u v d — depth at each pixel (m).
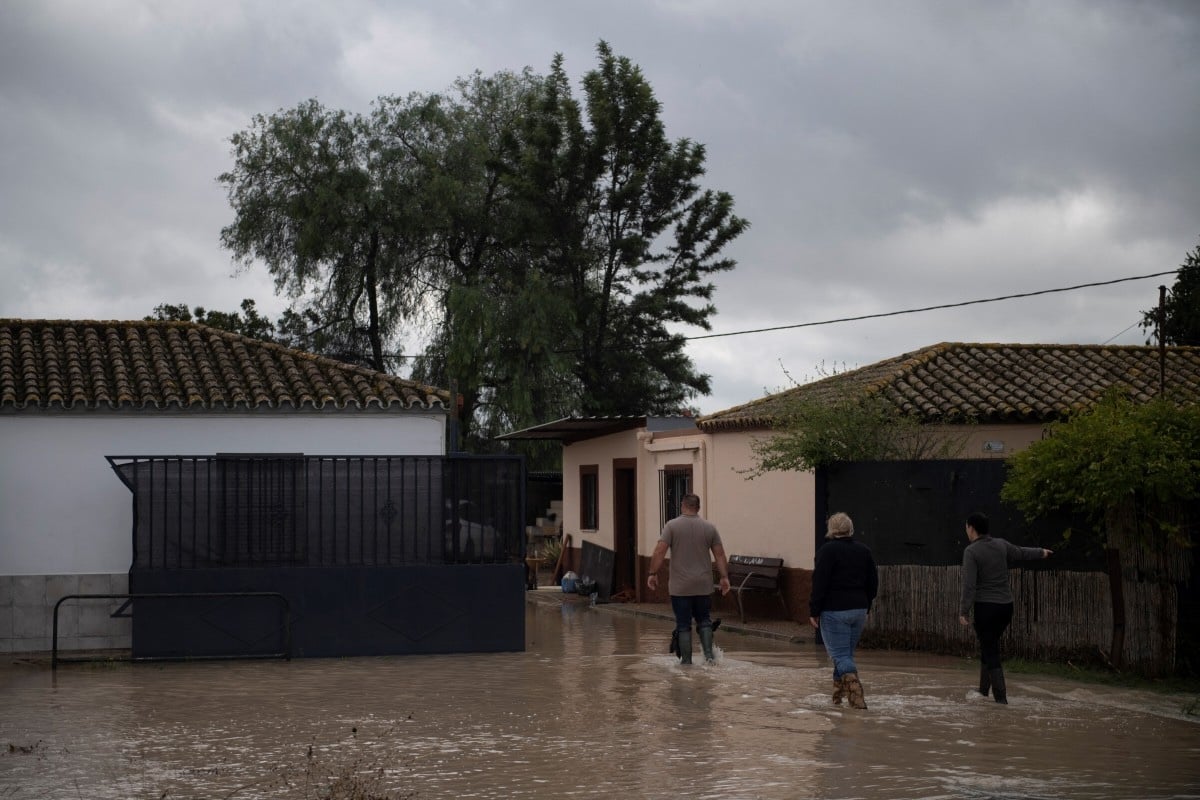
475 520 17.28
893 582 17.17
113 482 17.19
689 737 10.66
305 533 16.72
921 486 16.98
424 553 17.05
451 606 17.06
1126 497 14.26
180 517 16.42
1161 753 10.01
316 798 8.52
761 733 10.85
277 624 16.48
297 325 44.25
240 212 42.84
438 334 42.81
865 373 23.33
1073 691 13.34
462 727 11.21
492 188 43.44
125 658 16.22
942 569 16.64
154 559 16.41
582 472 31.55
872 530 17.42
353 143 42.97
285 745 10.40
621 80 43.53
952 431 20.41
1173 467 13.69
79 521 17.05
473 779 9.05
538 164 41.88
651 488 27.08
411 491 17.08
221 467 16.55
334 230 41.91
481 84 46.41
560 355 41.50
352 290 43.72
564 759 9.75
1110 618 14.65
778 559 21.22
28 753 10.05
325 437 18.19
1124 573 14.48
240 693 13.38
